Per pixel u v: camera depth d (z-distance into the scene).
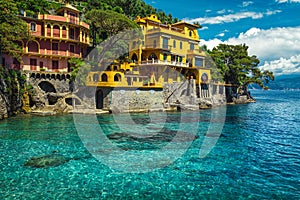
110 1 77.31
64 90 47.22
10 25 38.28
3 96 36.34
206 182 17.08
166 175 18.05
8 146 23.83
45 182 16.53
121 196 15.00
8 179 16.81
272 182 17.22
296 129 35.78
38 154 21.81
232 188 16.23
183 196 15.12
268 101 95.81
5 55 44.56
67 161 20.33
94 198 14.70
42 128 31.34
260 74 80.56
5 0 38.12
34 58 47.91
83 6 67.38
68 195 14.95
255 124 39.81
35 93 43.84
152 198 14.84
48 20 47.91
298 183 17.08
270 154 23.41
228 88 76.19
